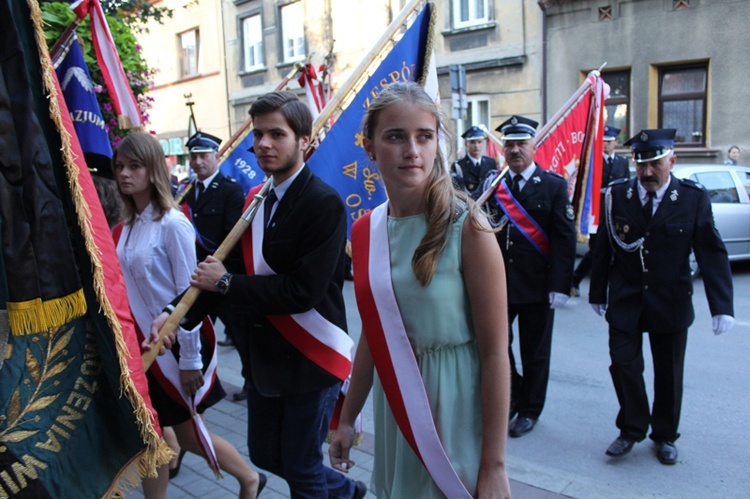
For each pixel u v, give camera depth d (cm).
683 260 352
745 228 864
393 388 169
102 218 188
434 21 336
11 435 165
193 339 270
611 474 349
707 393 455
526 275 400
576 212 540
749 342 564
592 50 1257
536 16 1311
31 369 169
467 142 874
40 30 171
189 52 2125
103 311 175
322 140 317
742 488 330
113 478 183
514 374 426
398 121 159
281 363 244
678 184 357
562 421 422
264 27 1834
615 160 893
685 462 360
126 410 185
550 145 522
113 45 338
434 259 160
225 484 338
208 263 237
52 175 164
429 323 165
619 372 363
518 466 357
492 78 1387
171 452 190
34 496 167
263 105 237
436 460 166
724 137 1147
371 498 312
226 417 436
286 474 251
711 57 1142
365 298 171
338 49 1639
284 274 236
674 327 350
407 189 164
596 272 388
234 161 554
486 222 163
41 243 161
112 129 407
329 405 255
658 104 1225
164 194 277
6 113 156
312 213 236
